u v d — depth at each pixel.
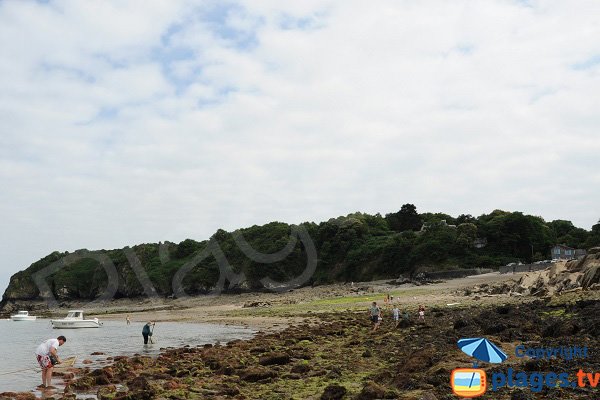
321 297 99.94
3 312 142.12
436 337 27.83
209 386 19.34
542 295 55.69
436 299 70.81
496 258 118.19
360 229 147.12
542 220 141.00
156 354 33.94
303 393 17.00
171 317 82.62
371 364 22.39
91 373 23.59
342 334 36.59
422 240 127.31
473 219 145.12
